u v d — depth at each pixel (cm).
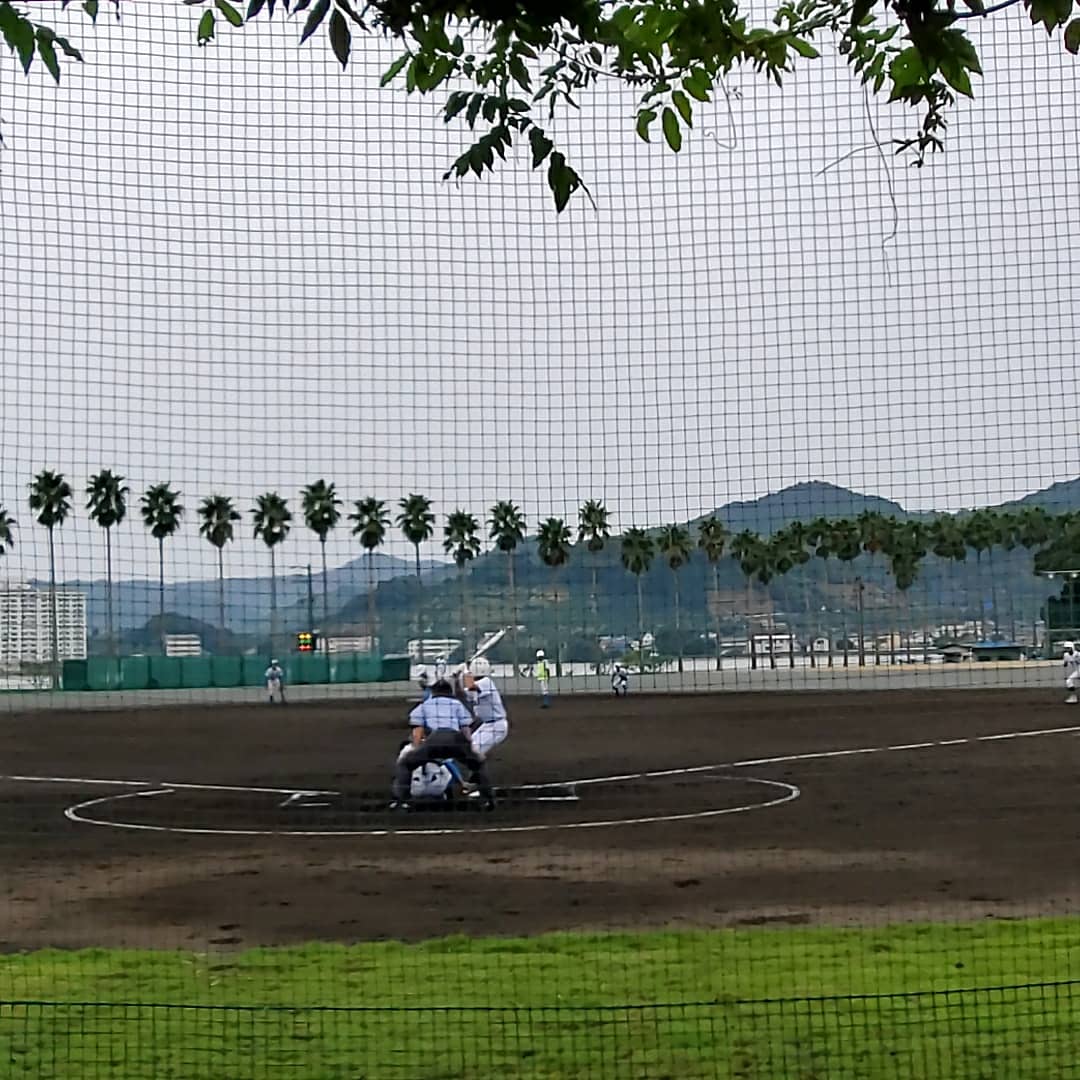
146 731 2788
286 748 2600
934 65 455
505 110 468
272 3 402
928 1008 765
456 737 1694
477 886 1198
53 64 438
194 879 1249
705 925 1025
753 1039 712
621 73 503
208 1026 745
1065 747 2341
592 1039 715
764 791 1836
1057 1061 673
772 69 530
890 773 2019
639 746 2514
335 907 1120
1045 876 1201
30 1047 709
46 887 1217
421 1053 695
